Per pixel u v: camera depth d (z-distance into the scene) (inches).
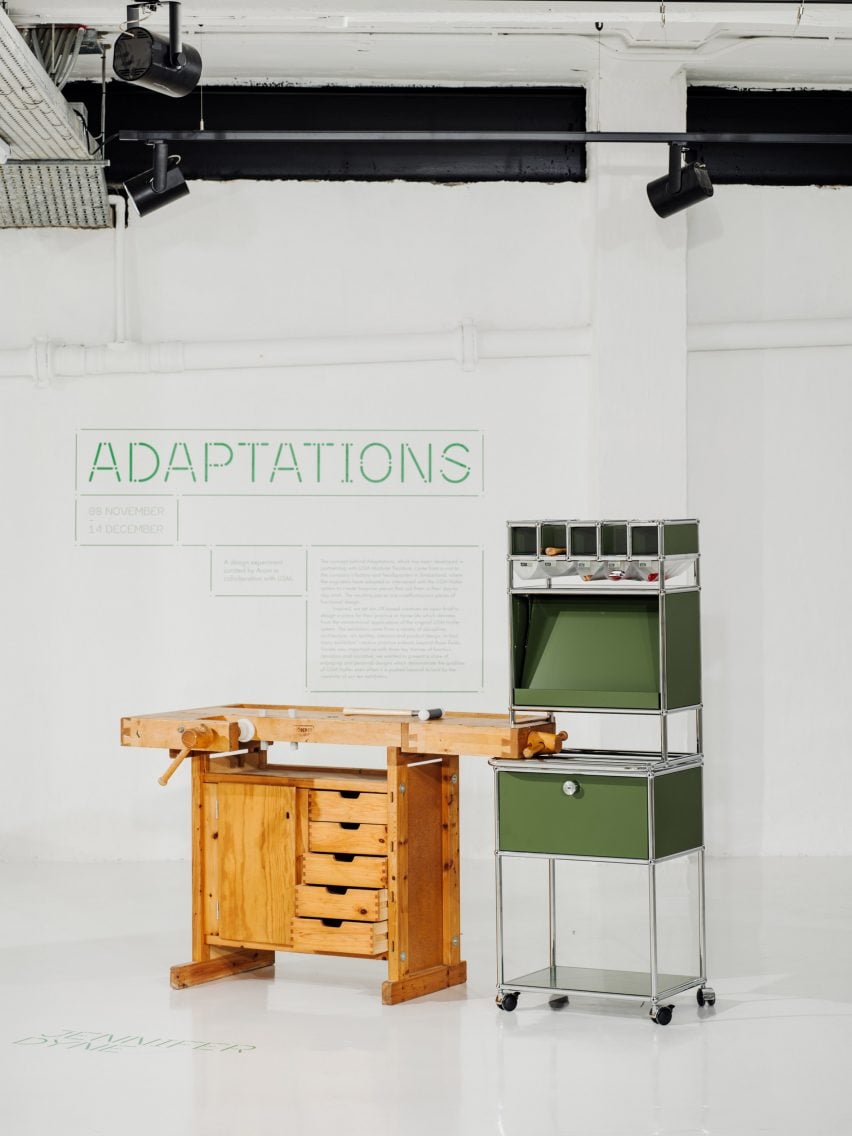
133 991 276.1
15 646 378.3
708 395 378.0
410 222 378.0
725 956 294.5
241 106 378.9
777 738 377.7
